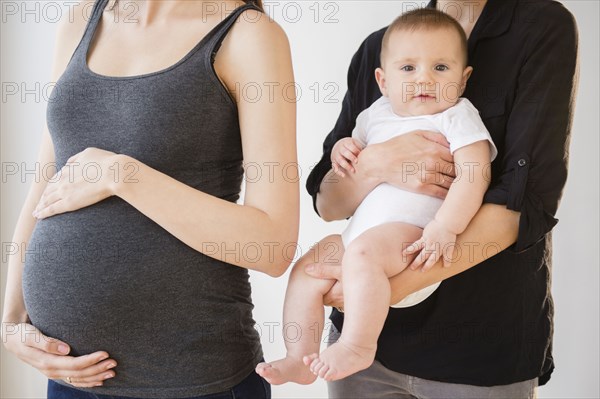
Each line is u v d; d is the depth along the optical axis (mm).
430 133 1579
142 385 1356
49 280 1368
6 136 2777
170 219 1304
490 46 1606
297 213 1396
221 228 1313
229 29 1375
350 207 1686
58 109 1429
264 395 1470
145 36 1430
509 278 1576
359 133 1739
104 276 1330
